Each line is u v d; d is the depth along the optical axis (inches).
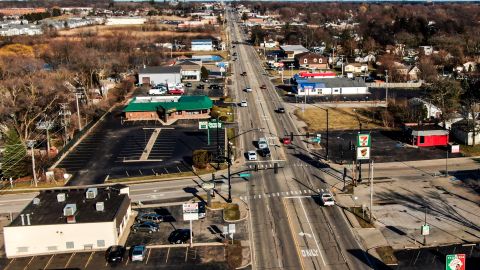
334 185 2859.3
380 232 2278.5
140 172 3139.8
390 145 3590.1
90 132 4099.4
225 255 2094.0
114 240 2172.7
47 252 2172.7
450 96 4121.6
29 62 6638.8
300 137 3821.4
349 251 2112.5
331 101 5002.5
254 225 2375.7
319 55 7066.9
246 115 4525.1
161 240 2240.4
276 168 2989.7
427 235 2231.8
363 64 7071.9
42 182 3024.1
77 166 3287.4
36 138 3892.7
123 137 3939.5
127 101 5211.6
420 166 3152.1
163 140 3831.2
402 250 2113.7
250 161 3302.2
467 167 3120.1
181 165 3250.5
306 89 5324.8
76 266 2036.2
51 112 4308.6
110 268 2007.9
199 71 6328.7
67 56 7436.0
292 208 2561.5
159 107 4505.4
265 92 5516.7
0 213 2596.0
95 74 5644.7
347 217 2440.9
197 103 4611.2
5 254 2174.0
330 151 3469.5
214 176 3043.8
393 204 2588.6
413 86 5807.1
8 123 3858.3
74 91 4894.2
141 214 2445.9
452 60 7071.9
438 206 2549.2
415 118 4124.0
